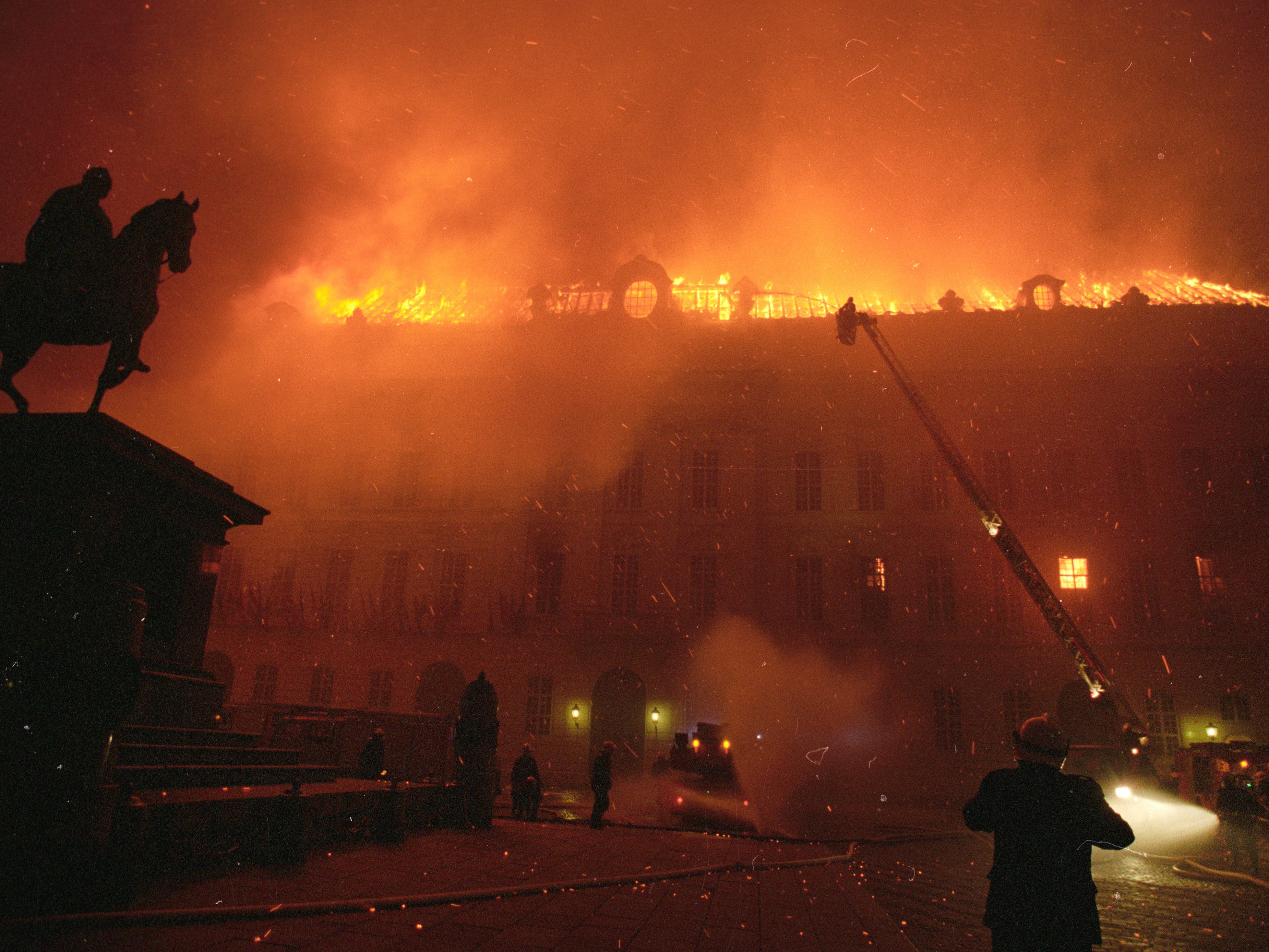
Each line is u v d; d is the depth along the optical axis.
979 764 35.25
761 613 38.44
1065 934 3.97
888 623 37.62
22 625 9.52
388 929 6.91
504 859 11.40
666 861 12.55
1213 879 14.12
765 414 40.88
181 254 11.76
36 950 5.55
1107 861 16.45
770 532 39.53
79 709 6.82
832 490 39.50
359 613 40.59
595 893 9.45
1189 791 27.08
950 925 9.64
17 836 6.46
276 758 13.09
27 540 9.96
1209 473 36.91
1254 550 35.75
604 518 40.25
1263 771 19.81
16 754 6.63
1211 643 35.06
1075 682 35.59
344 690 39.59
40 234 10.59
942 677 36.56
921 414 24.55
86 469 10.25
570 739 37.09
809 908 9.64
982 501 23.83
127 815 7.00
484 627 39.41
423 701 38.94
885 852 17.00
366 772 17.52
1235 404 37.28
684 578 38.97
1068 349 38.81
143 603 7.44
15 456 10.19
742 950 7.30
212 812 8.66
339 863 9.77
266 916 6.90
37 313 10.45
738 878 11.71
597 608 39.09
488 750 15.10
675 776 23.67
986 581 37.38
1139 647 35.44
